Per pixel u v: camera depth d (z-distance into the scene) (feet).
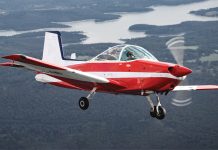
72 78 126.93
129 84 123.03
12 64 121.90
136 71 122.11
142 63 121.70
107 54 127.03
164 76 118.73
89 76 123.24
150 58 123.44
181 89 126.21
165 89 120.37
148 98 123.85
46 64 120.88
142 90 122.21
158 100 122.21
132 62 123.03
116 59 125.39
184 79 120.26
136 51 123.95
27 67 123.85
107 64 126.41
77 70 126.41
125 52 124.67
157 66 119.85
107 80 123.65
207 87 126.93
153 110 122.21
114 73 124.88
